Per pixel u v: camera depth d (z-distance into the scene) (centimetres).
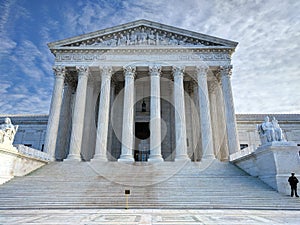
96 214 1169
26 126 4459
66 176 2050
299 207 1393
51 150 2869
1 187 1709
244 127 4406
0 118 4519
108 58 3234
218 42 3347
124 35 3450
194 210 1323
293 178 1602
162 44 3341
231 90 3159
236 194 1603
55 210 1320
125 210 1317
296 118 4516
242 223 907
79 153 2852
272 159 1802
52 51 3319
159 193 1608
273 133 1945
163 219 1009
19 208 1376
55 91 3127
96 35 3369
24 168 2156
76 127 2941
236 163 2495
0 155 1856
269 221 958
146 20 3428
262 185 1808
